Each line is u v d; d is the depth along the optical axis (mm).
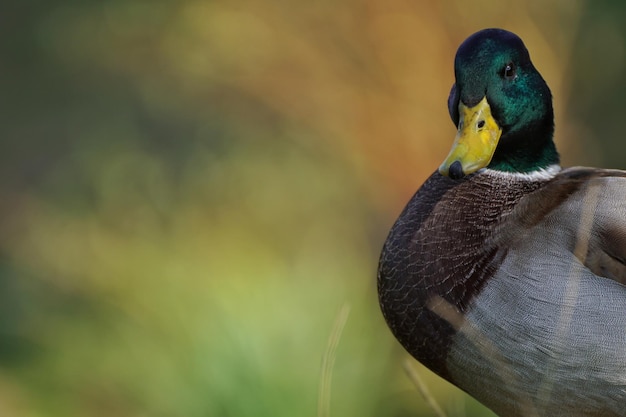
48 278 10078
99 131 13953
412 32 9391
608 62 10695
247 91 10562
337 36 9758
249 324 7195
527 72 5707
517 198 5605
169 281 8273
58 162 14016
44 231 11258
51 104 14602
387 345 7852
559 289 5211
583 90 10438
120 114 13953
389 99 9531
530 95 5691
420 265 5504
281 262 8273
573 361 5180
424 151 9523
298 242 10820
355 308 7562
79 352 8492
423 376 8570
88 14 14336
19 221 12742
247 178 12141
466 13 9352
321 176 11414
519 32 9453
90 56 14398
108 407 8188
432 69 9391
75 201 12203
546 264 5266
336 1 9781
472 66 5633
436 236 5520
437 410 5414
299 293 7473
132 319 8180
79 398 8375
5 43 14812
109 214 11625
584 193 5438
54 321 9000
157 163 12969
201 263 8570
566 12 9836
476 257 5422
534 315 5219
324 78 9867
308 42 10016
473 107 5629
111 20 14023
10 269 10578
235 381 7039
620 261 5262
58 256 10555
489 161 5543
